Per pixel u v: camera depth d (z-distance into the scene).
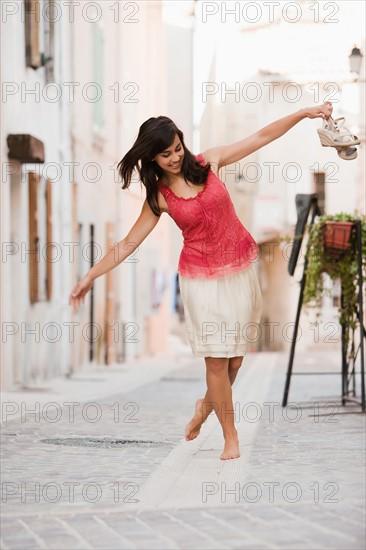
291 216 68.38
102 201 45.78
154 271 61.00
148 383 32.34
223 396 13.60
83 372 38.44
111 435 16.59
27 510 10.54
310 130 69.25
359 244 20.08
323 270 21.03
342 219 20.72
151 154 12.85
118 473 12.79
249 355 60.06
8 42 28.77
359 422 17.95
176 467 13.11
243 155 13.38
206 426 17.78
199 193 13.05
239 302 13.29
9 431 17.12
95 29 43.78
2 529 9.66
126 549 8.87
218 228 13.15
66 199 37.12
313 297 21.23
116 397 25.38
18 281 29.42
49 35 34.06
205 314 13.26
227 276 13.27
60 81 36.66
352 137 12.95
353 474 12.48
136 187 55.44
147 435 16.61
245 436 15.99
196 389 29.16
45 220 32.62
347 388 21.44
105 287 44.81
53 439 16.05
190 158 13.05
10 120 28.95
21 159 29.06
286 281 73.62
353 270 20.69
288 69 66.38
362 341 19.50
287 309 73.62
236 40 67.38
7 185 28.34
